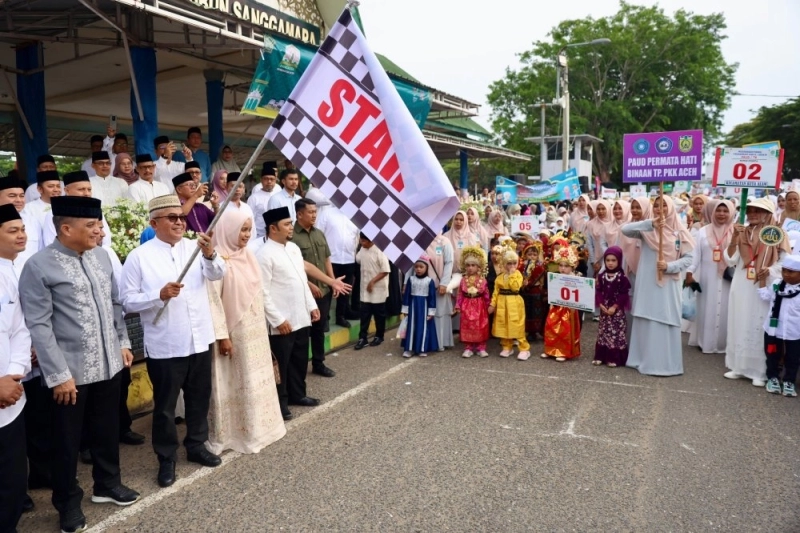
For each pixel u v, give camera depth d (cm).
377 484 433
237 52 1037
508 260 773
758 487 429
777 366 639
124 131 1736
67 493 372
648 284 700
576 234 1040
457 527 377
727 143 6012
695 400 612
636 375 703
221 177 816
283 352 555
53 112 1562
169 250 445
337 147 355
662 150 736
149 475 452
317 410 583
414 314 779
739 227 689
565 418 559
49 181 535
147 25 819
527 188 1738
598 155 4088
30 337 361
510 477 442
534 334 877
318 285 676
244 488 430
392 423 548
